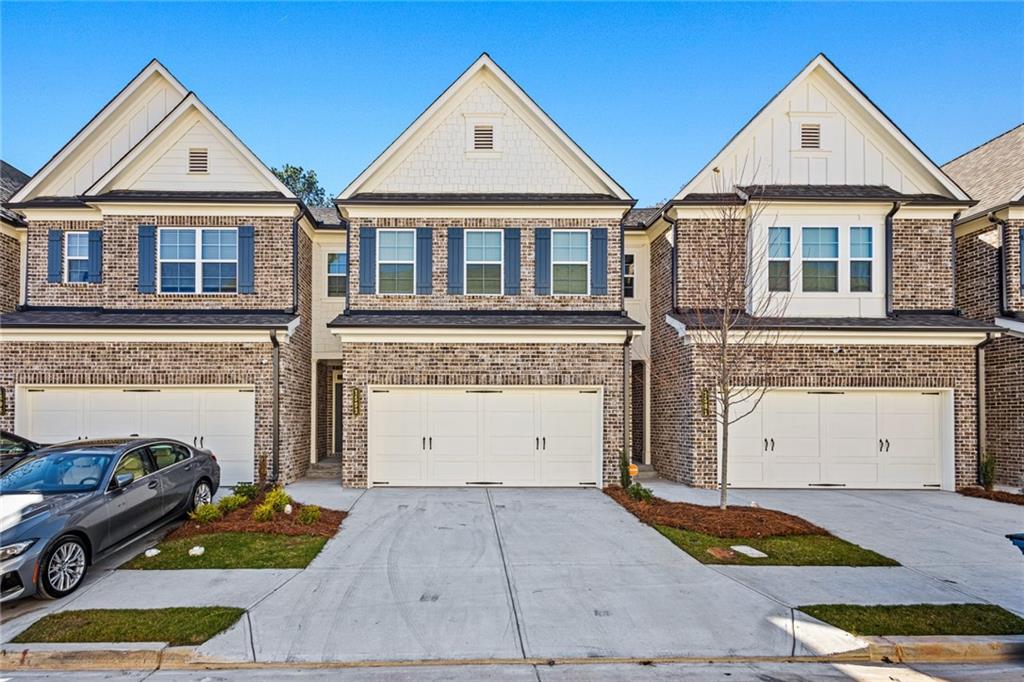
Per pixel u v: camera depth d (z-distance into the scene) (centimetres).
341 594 695
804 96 1548
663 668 552
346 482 1362
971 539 940
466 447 1389
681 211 1477
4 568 634
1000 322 1453
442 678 530
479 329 1366
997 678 539
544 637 599
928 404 1405
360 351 1380
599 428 1391
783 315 1421
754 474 1384
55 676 541
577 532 961
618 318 1455
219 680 530
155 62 1608
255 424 1372
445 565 796
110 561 812
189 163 1518
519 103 1546
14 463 836
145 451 905
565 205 1480
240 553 828
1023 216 1473
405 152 1539
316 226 1664
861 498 1279
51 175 1575
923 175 1531
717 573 762
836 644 587
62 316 1440
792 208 1445
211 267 1483
